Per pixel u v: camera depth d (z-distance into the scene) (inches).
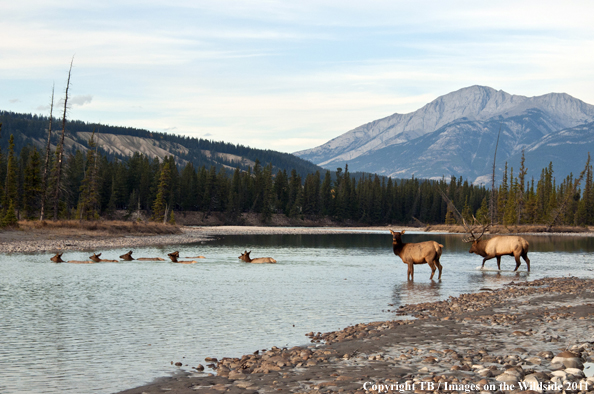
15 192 3779.5
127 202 6058.1
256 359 438.0
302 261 1589.6
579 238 3725.4
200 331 562.9
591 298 804.0
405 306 728.3
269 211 6835.6
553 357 425.4
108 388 365.7
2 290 863.7
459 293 887.1
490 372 375.6
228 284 986.1
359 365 410.6
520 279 1125.7
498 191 5718.5
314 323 610.5
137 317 641.6
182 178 6560.0
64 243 2034.9
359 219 7829.7
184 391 352.8
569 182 6028.5
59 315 651.5
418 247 1076.5
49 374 402.3
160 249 2039.9
